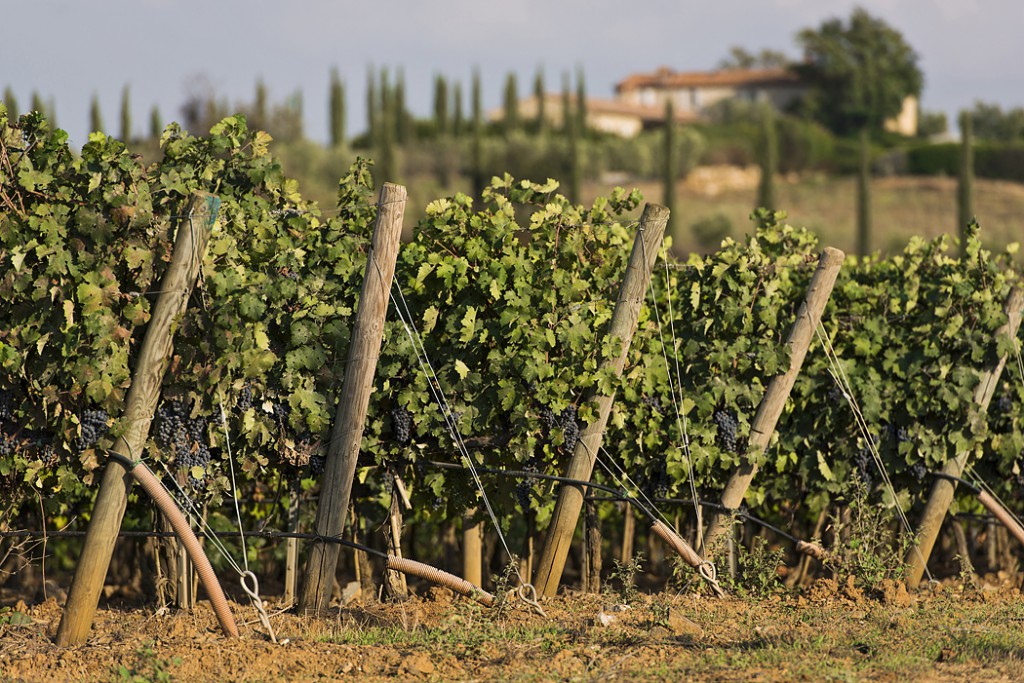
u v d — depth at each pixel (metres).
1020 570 35.22
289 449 27.55
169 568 28.78
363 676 22.94
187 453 26.31
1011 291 32.25
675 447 31.19
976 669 22.91
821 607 29.09
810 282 31.62
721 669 22.73
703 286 31.94
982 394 32.16
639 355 30.75
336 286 28.30
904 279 33.44
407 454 28.92
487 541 32.97
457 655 24.31
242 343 26.02
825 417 32.28
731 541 31.33
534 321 28.94
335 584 30.91
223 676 22.91
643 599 30.23
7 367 25.70
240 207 28.16
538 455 30.12
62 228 25.75
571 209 29.77
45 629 26.69
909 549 32.25
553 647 24.67
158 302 25.23
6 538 29.64
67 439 26.19
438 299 29.12
